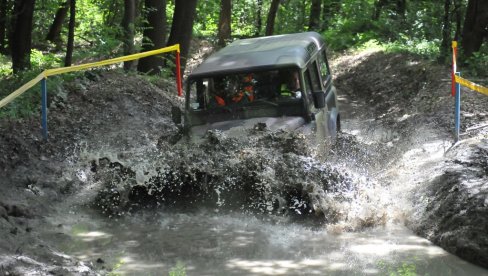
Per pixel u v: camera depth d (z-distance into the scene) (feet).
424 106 44.50
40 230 23.93
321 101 30.04
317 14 118.52
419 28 85.15
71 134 35.35
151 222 25.25
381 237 22.99
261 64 30.42
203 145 27.17
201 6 118.21
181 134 29.60
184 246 22.44
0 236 21.53
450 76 51.06
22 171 29.78
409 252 21.31
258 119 29.68
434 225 22.74
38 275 18.20
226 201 26.27
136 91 45.21
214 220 25.38
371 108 56.39
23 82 41.29
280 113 30.12
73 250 22.03
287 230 24.03
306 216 25.40
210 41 98.37
